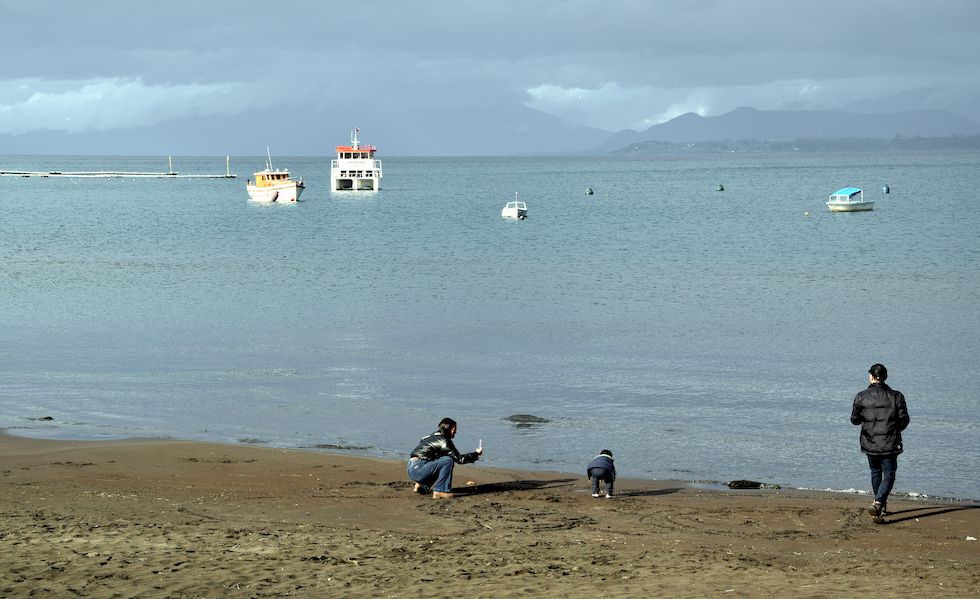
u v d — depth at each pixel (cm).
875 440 1547
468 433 2425
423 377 3169
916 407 2741
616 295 5316
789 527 1513
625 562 1238
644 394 2908
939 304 4869
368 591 1077
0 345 3728
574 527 1484
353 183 19962
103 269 6631
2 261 7106
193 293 5403
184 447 2158
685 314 4597
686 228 10544
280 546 1281
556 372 3253
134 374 3198
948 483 1983
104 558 1189
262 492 1720
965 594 1083
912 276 6069
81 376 3164
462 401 2819
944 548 1386
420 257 7588
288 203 16475
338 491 1741
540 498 1730
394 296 5303
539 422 2550
